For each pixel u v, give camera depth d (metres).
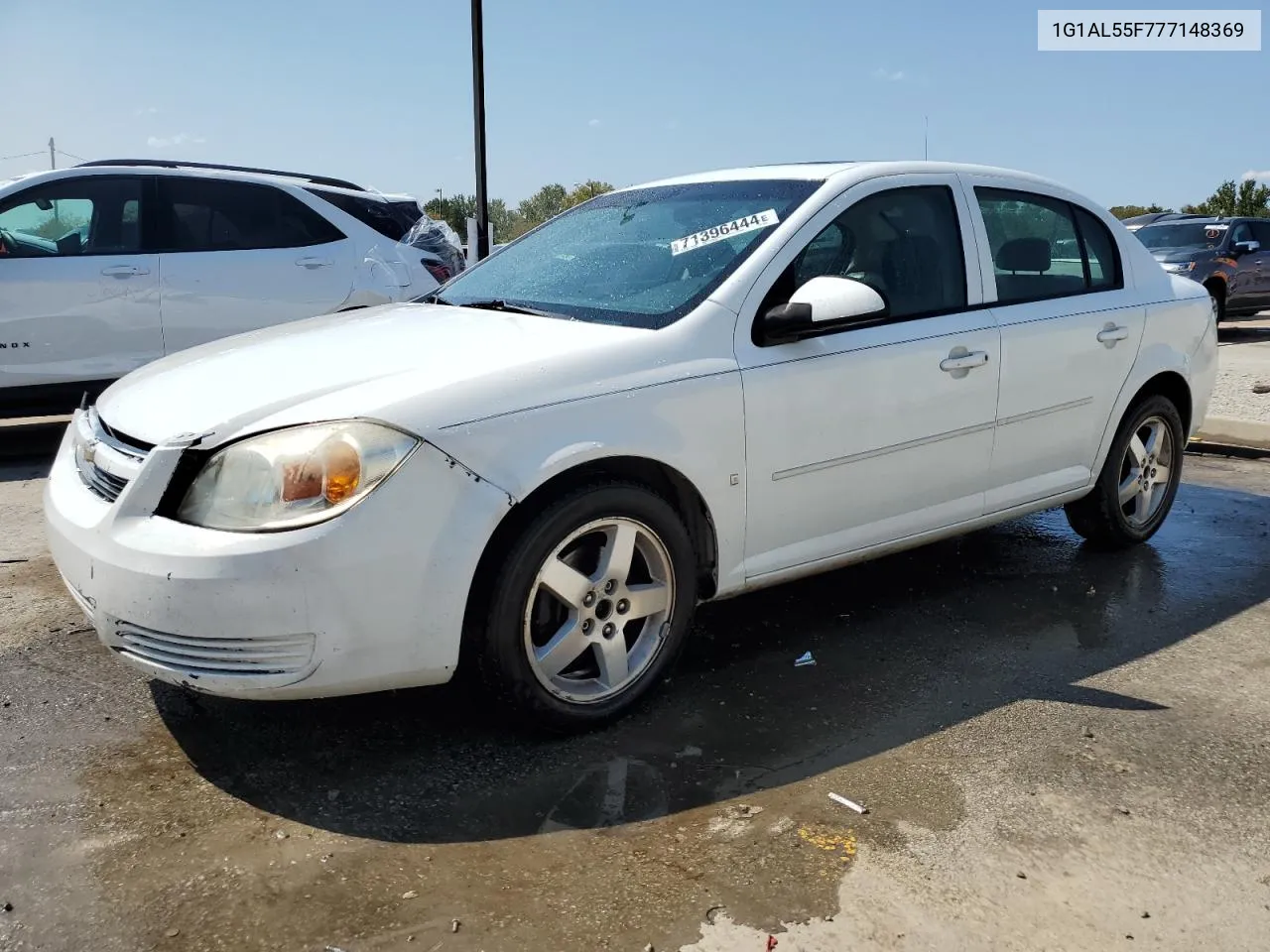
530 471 2.95
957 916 2.44
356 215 8.15
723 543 3.49
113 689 3.56
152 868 2.59
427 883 2.54
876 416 3.81
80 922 2.39
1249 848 2.73
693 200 4.18
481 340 3.35
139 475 2.84
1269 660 3.94
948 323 4.07
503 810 2.85
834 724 3.39
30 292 7.01
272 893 2.50
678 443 3.28
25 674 3.67
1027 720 3.43
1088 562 5.09
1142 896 2.53
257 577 2.67
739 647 4.02
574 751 3.18
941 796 2.96
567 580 3.12
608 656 3.28
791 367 3.56
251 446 2.78
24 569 4.82
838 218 3.85
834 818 2.84
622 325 3.47
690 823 2.80
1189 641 4.13
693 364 3.35
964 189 4.32
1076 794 2.98
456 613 2.89
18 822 2.77
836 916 2.43
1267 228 17.05
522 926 2.39
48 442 8.04
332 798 2.90
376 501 2.75
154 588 2.72
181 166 7.71
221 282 7.51
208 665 2.76
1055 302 4.54
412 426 2.81
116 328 7.25
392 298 8.09
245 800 2.89
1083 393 4.61
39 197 7.15
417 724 3.33
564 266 4.09
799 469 3.62
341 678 2.79
